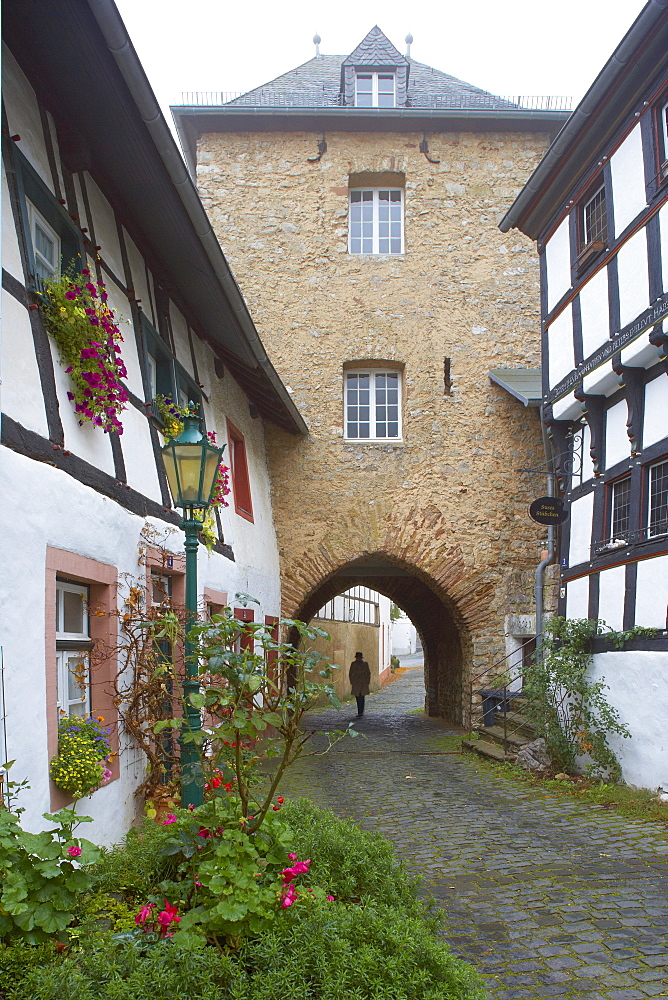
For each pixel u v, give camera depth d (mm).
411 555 12141
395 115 12523
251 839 3488
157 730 3545
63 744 4078
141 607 5430
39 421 4004
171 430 6562
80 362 4492
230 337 8492
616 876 4727
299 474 12320
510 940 3799
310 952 2771
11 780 3455
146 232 6488
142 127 4828
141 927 2973
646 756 6863
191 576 4488
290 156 12922
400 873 3988
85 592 4809
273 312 12586
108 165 5473
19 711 3570
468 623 12078
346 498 12258
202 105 12531
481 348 12516
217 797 3844
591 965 3514
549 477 11016
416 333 12539
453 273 12664
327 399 12461
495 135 12969
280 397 10234
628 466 7664
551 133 12992
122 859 3787
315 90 14172
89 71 4387
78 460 4500
